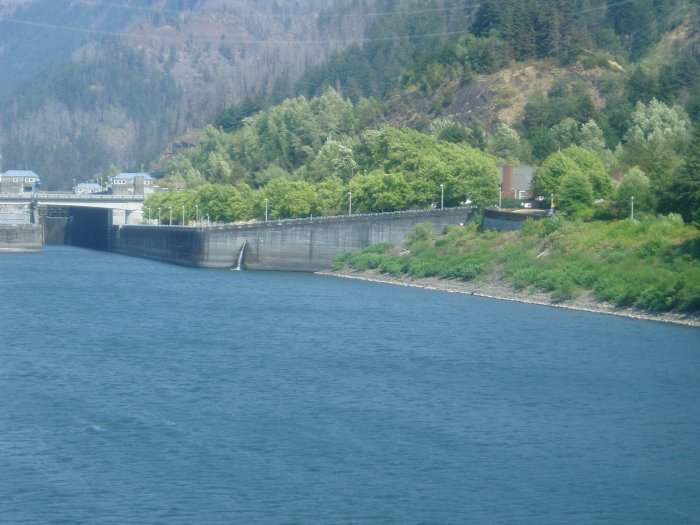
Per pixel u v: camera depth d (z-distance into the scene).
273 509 94.94
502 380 141.25
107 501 96.25
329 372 145.88
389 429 117.38
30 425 118.00
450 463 106.62
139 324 191.38
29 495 97.38
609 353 159.62
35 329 184.62
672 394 134.00
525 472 104.38
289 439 113.56
